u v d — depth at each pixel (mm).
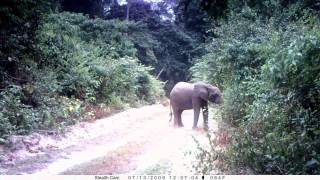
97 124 14438
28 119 11875
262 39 13227
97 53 21953
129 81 22719
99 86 18984
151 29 41000
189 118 16250
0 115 10883
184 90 13625
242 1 17359
